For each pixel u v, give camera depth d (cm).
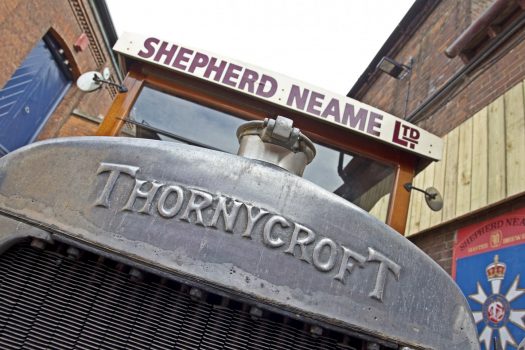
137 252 99
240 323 102
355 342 104
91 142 112
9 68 677
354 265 103
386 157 199
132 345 98
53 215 104
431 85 512
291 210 105
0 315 98
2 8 614
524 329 248
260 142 130
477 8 475
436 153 194
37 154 112
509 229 289
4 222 104
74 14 819
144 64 198
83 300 101
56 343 96
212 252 99
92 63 956
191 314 101
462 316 108
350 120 192
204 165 108
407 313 102
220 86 193
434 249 382
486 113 353
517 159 295
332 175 199
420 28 619
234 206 103
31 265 103
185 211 102
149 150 109
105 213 103
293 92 194
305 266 100
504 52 368
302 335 103
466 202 341
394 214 191
